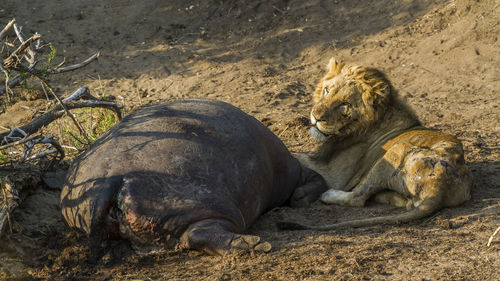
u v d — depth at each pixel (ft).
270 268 25.08
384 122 37.91
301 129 53.83
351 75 37.40
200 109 31.24
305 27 88.22
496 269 24.21
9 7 97.40
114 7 97.81
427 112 60.23
